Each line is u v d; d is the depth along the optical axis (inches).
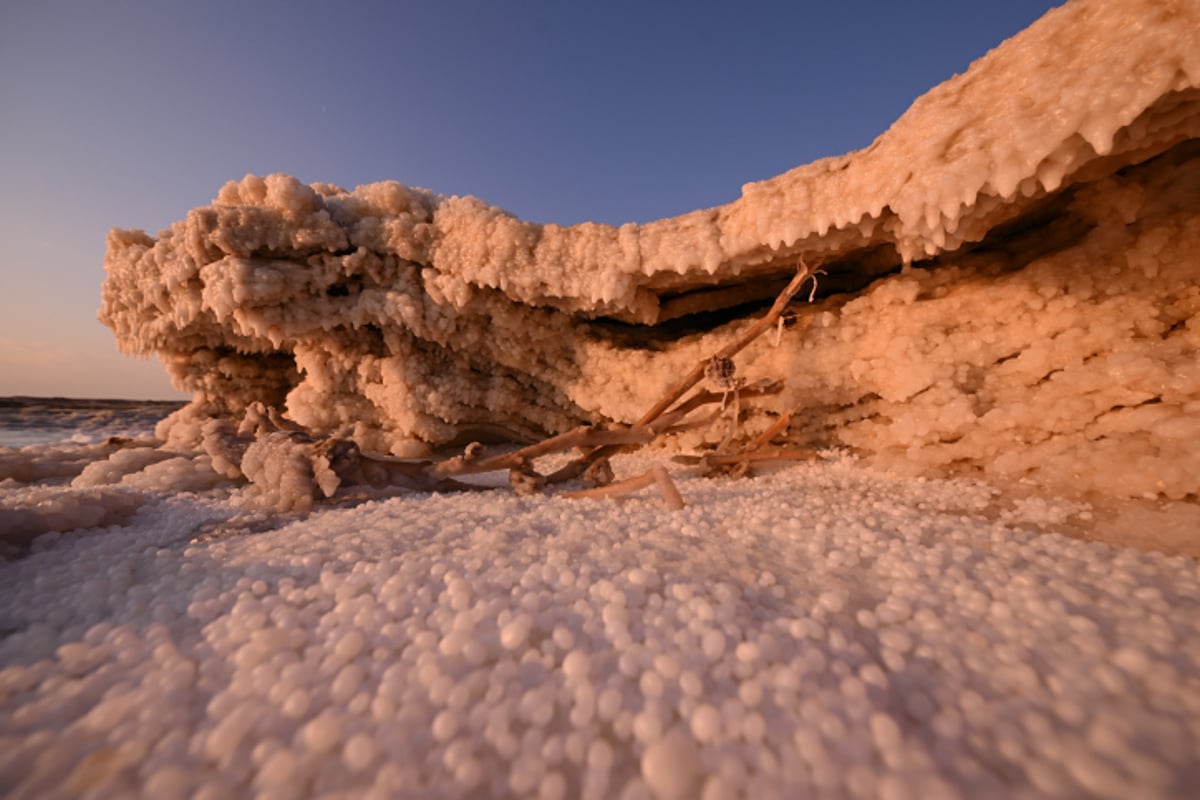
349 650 44.2
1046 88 85.4
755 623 49.2
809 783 31.0
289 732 36.1
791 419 162.1
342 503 111.1
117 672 42.9
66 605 56.1
